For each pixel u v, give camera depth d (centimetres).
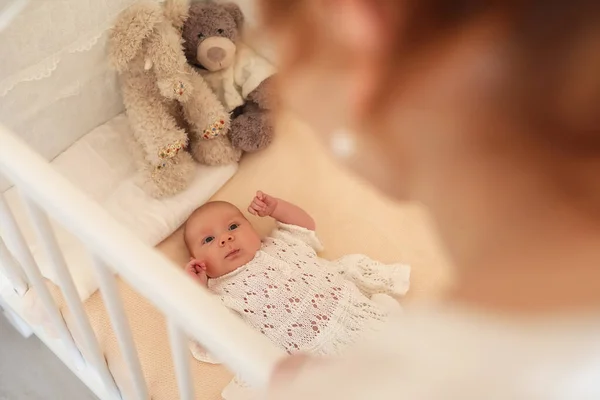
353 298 100
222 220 111
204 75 121
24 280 94
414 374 34
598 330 28
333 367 39
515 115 23
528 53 23
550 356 30
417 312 34
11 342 133
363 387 37
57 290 95
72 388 130
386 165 27
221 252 109
